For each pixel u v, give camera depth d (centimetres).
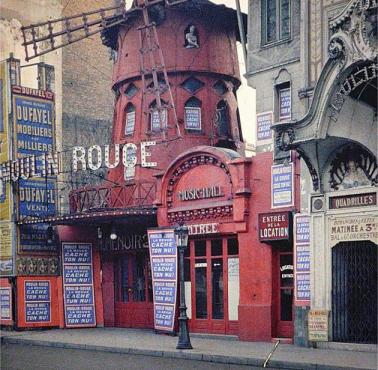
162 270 2234
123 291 2556
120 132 2769
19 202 2541
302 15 1906
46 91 2653
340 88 1625
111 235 2403
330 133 1664
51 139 2650
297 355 1630
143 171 2578
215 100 2742
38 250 2552
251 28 2112
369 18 1518
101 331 2411
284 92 2033
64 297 2547
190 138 2647
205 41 2752
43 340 2139
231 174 2058
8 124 2552
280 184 1934
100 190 2594
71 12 3088
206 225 2125
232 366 1594
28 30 2966
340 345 1733
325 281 1778
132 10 2720
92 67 3133
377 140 1631
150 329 2441
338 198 1769
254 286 1997
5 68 2573
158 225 2266
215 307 2141
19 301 2497
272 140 2041
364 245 1736
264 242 1959
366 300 1725
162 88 2669
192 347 1833
